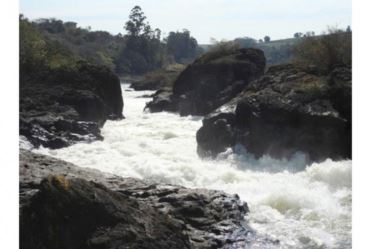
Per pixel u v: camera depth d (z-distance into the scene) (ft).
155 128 73.67
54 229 25.11
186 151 57.00
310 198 37.01
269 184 41.93
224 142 54.60
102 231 25.53
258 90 59.67
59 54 97.71
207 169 47.24
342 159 48.32
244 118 54.44
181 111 92.68
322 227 32.60
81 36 318.04
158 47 310.24
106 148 58.18
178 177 45.29
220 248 29.27
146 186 35.96
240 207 34.09
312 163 47.93
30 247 24.97
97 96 78.23
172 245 26.63
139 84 178.40
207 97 91.25
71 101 75.56
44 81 79.97
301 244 30.04
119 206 26.63
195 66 97.04
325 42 62.80
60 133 62.59
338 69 54.95
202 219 31.89
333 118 48.91
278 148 51.03
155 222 27.12
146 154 55.21
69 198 25.70
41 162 38.34
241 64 93.35
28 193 30.19
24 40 87.61
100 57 267.18
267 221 33.42
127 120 85.10
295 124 51.01
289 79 57.93
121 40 344.69
